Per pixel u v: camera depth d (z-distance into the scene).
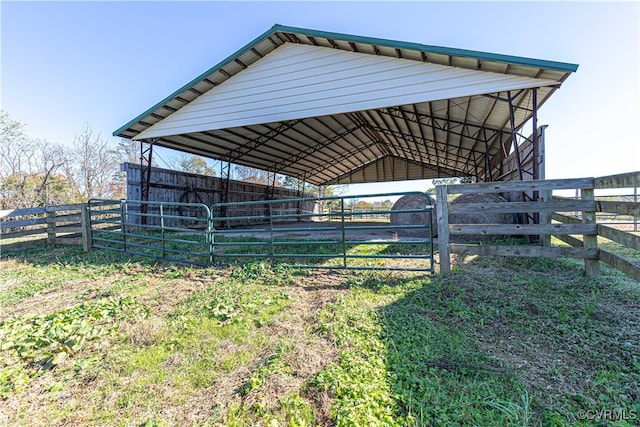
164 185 9.32
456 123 9.05
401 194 3.82
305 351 2.10
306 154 14.48
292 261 4.75
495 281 3.43
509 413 1.43
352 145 15.03
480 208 3.74
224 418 1.51
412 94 5.67
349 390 1.62
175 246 6.17
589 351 1.98
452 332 2.31
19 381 1.86
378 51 5.77
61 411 1.62
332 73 6.28
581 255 3.45
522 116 7.22
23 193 14.20
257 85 6.90
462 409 1.47
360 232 8.38
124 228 5.77
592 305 2.66
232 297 3.27
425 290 3.23
